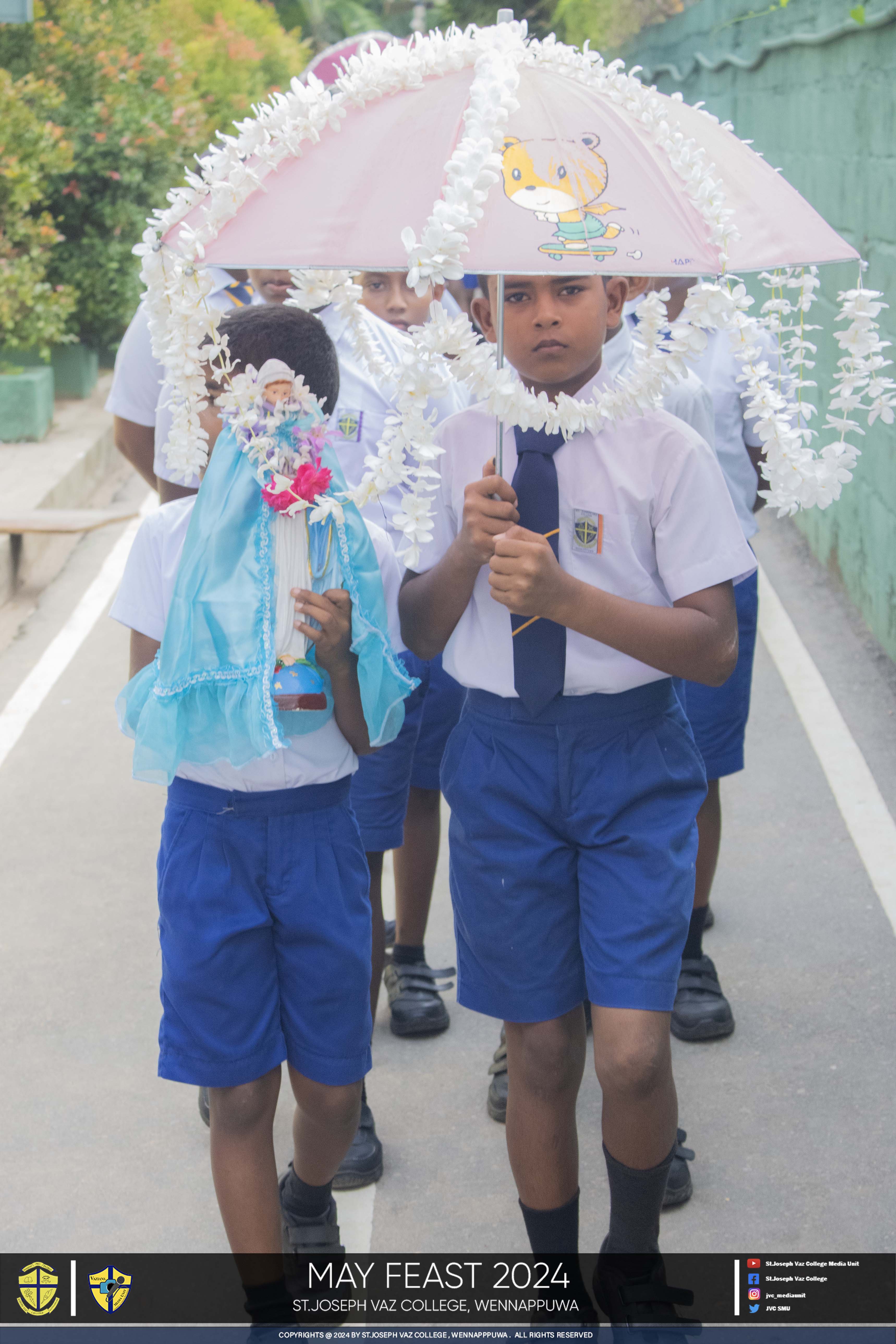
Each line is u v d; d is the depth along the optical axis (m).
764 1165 2.98
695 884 2.59
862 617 6.45
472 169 1.88
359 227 2.04
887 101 5.72
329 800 2.40
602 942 2.38
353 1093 2.49
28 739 5.37
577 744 2.40
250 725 2.21
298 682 2.28
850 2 6.29
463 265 1.89
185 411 2.33
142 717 2.27
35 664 6.14
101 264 11.33
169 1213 2.89
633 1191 2.40
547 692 2.36
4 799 4.87
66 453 9.35
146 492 9.56
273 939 2.42
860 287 2.24
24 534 7.24
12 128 10.28
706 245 2.00
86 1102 3.25
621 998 2.35
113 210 11.28
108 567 7.57
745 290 2.14
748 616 3.45
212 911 2.34
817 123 7.18
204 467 2.49
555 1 18.11
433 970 3.59
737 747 3.46
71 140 11.18
